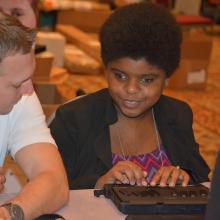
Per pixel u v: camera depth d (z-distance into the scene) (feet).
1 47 3.98
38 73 11.25
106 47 5.34
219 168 3.22
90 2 23.67
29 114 4.90
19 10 6.29
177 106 6.00
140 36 5.19
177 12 29.40
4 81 4.10
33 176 4.60
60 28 21.36
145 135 5.73
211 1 30.14
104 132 5.55
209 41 17.53
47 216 4.12
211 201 3.29
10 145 4.89
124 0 22.15
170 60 5.37
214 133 13.65
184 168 5.73
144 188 4.57
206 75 17.88
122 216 4.19
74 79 17.80
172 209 4.21
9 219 3.94
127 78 5.24
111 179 4.96
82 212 4.27
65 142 5.58
